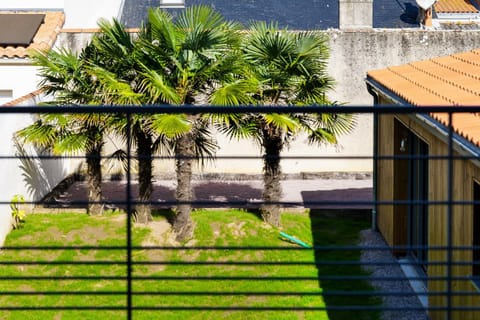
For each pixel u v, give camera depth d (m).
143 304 12.10
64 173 19.73
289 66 15.28
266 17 23.50
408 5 24.59
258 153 20.80
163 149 16.36
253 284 12.73
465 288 9.47
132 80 15.37
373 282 12.75
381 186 15.02
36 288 12.59
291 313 11.70
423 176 12.75
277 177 15.25
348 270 13.36
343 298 12.20
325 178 21.17
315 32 16.78
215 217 15.45
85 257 13.83
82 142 15.17
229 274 13.22
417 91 12.20
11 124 15.38
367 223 16.02
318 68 15.59
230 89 14.44
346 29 21.02
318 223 15.84
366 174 21.16
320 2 24.11
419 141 12.84
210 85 15.08
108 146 20.00
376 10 24.39
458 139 8.88
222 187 19.91
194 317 11.66
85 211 16.05
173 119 14.12
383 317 11.48
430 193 11.23
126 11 24.22
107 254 13.90
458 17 31.16
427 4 23.23
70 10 23.17
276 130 15.20
